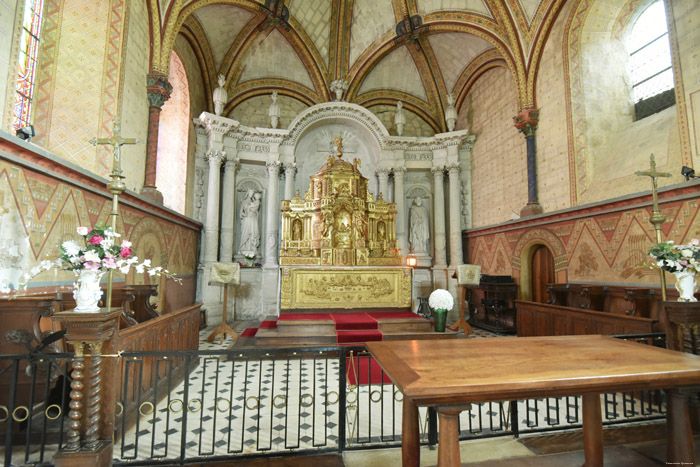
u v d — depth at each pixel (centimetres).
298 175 1272
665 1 628
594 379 227
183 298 995
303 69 1278
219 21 1078
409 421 297
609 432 399
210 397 502
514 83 1062
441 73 1316
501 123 1126
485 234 1188
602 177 784
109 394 326
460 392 209
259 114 1303
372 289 895
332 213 972
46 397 318
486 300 1019
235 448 364
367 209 1044
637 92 820
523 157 1015
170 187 1055
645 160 701
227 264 839
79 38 638
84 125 635
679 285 423
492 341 329
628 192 696
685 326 399
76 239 544
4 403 363
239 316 1143
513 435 393
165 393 509
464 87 1292
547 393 228
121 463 327
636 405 480
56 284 501
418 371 236
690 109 587
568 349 299
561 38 868
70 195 527
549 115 910
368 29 1182
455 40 1183
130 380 416
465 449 368
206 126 1105
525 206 965
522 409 479
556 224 873
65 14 622
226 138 1155
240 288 1154
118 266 324
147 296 607
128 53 719
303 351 359
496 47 1022
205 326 1014
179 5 846
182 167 1055
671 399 296
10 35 469
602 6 805
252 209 1199
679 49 606
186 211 1056
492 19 994
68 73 621
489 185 1187
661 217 479
